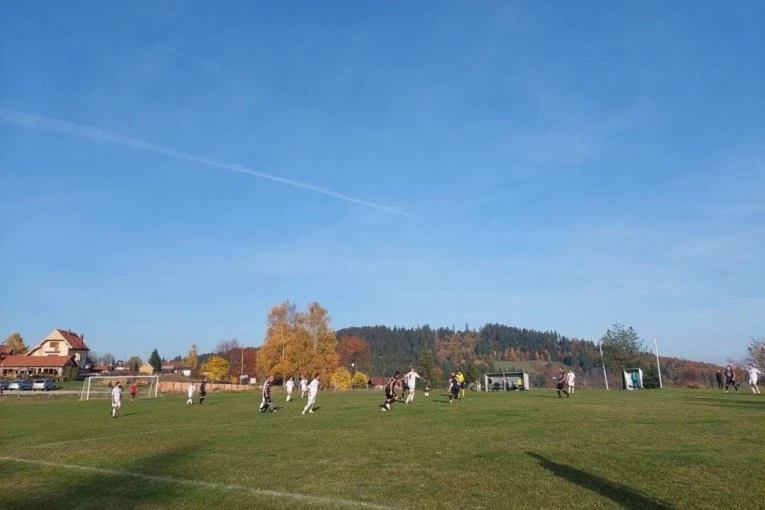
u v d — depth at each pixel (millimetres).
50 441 21250
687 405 28719
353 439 18781
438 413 27859
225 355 156000
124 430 24453
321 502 10602
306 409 31906
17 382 84375
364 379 113688
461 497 10570
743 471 11922
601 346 67812
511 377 64750
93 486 12672
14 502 11367
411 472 12930
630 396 38656
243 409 37062
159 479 13148
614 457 13883
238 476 13125
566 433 18656
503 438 17891
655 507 9547
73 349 127875
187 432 22703
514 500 10242
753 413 23578
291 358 86688
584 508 9625
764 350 67000
